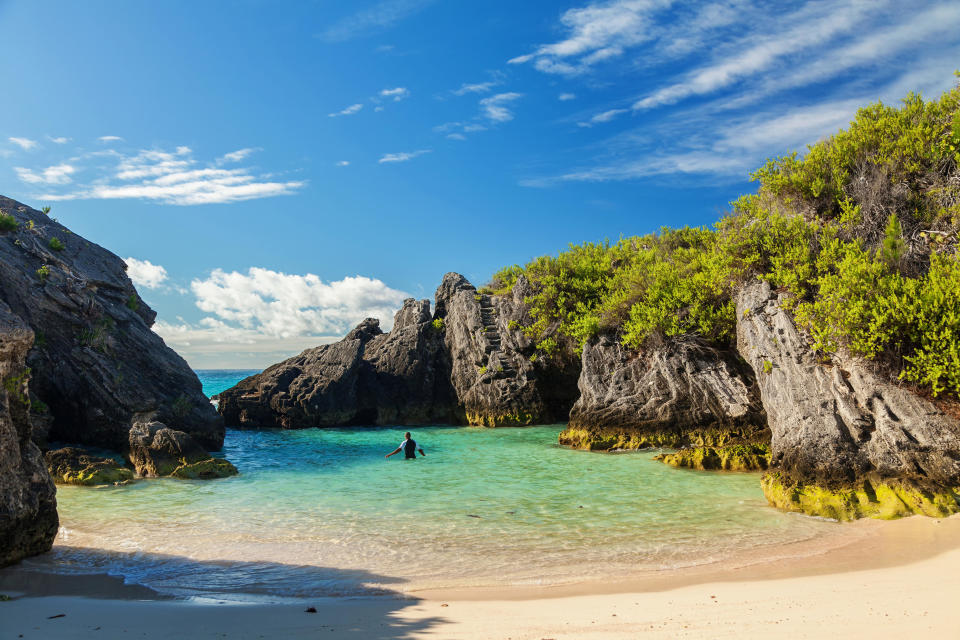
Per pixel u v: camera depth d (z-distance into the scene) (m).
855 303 13.41
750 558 9.26
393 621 6.52
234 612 7.02
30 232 26.03
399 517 12.65
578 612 6.77
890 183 16.42
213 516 12.92
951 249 14.35
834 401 13.43
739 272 18.50
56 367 23.02
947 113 16.89
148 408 23.16
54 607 7.25
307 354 39.53
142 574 8.98
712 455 18.42
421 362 37.66
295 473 18.94
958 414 11.76
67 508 13.84
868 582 7.55
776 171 19.42
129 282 29.22
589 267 34.53
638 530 11.24
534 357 34.41
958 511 10.70
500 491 15.38
